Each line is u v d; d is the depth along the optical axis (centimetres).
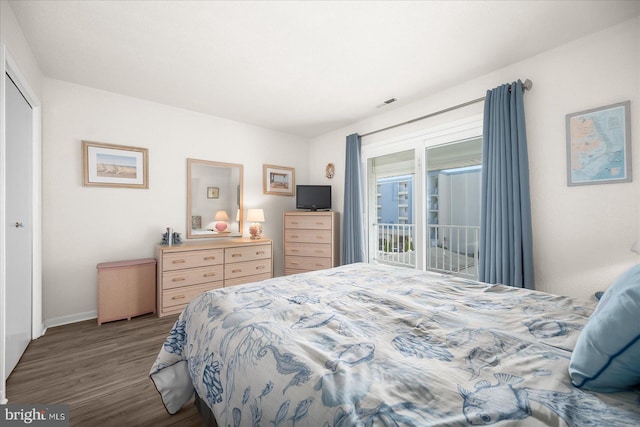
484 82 264
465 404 60
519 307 125
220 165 385
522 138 229
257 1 173
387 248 379
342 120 396
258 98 321
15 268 196
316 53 229
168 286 302
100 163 296
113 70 258
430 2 174
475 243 301
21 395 162
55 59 238
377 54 231
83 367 194
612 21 190
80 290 286
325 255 398
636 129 186
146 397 162
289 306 126
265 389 77
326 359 80
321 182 468
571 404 60
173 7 178
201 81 280
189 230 356
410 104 331
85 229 289
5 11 168
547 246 224
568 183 212
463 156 296
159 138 336
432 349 88
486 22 192
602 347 63
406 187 352
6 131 183
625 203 190
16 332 197
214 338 112
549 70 223
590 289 205
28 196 226
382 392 65
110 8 179
